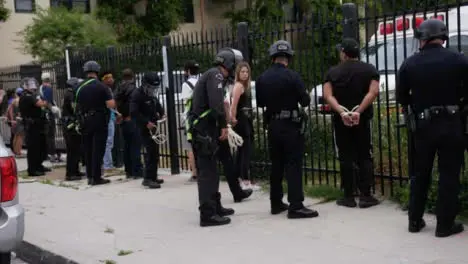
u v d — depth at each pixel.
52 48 19.47
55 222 7.37
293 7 20.25
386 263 5.02
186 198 8.27
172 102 10.14
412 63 5.55
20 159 14.14
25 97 11.20
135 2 23.19
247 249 5.70
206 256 5.59
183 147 10.27
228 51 6.71
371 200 6.91
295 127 6.55
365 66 6.59
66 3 23.20
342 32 7.57
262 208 7.33
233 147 7.52
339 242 5.68
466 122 5.48
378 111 7.15
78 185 9.94
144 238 6.39
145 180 9.25
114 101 9.82
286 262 5.23
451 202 5.53
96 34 20.52
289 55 6.61
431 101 5.45
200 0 25.94
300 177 6.64
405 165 7.43
